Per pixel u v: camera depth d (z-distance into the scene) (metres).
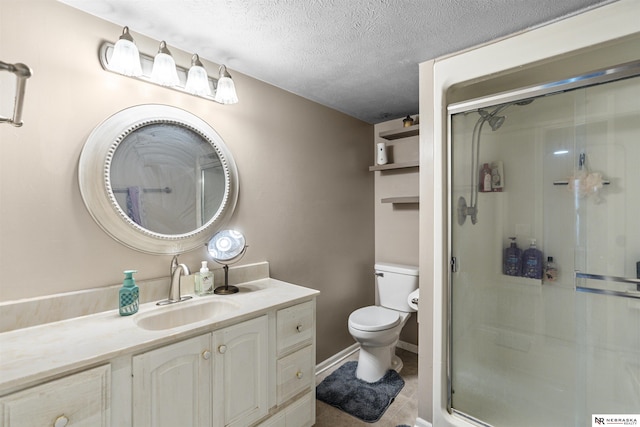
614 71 1.25
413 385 2.17
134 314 1.29
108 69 1.35
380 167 2.75
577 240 1.41
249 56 1.70
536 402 1.50
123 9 1.29
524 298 1.54
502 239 1.59
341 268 2.60
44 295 1.19
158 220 1.49
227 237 1.66
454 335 1.67
